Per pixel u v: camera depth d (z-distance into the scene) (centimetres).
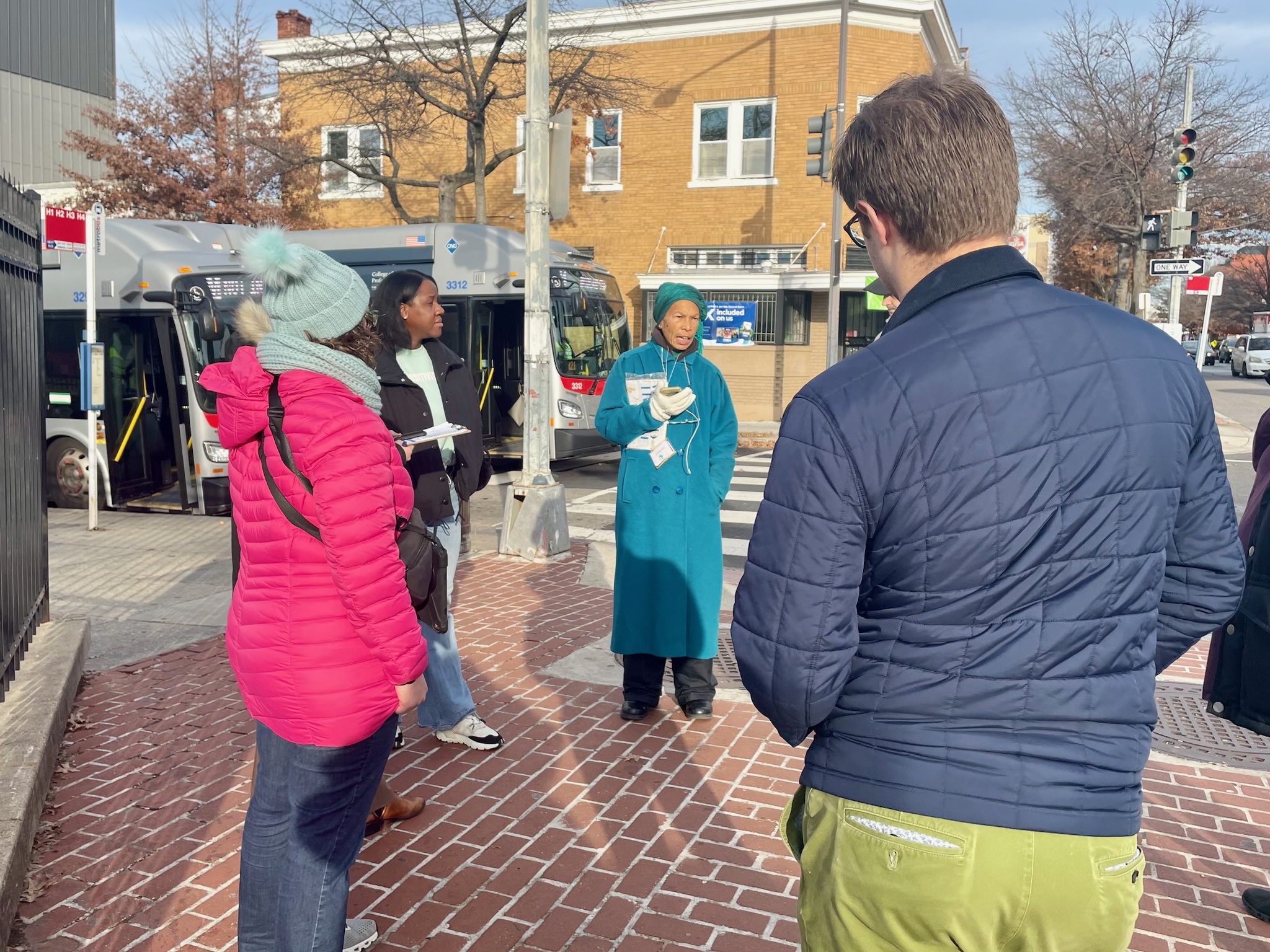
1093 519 140
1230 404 2606
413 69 1872
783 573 145
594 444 1405
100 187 2364
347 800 229
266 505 217
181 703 468
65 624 520
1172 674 541
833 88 2020
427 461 376
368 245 1442
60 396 1098
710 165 2138
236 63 2355
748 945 283
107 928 289
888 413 141
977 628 140
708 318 2072
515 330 1428
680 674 459
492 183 2291
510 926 291
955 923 140
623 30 2147
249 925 236
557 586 718
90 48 2900
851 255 2048
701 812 363
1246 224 2609
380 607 209
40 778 353
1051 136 2442
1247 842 348
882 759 144
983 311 145
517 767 400
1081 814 138
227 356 1000
